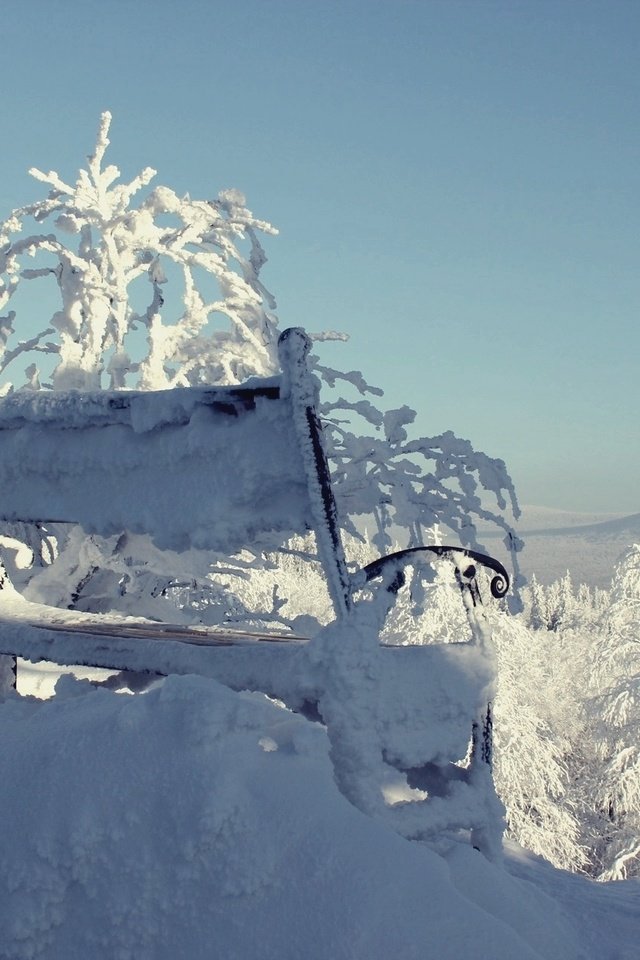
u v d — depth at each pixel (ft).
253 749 8.48
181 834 7.73
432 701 10.26
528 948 7.39
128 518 11.19
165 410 10.98
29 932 7.64
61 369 26.07
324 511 9.80
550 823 68.08
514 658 70.44
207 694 8.71
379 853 7.77
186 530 10.59
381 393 17.30
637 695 69.21
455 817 10.13
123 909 7.59
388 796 10.57
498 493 15.33
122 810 7.99
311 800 8.09
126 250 26.94
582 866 70.03
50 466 12.24
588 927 10.62
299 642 12.64
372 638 9.82
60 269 26.84
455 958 7.10
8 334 26.78
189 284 27.17
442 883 7.72
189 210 27.12
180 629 14.20
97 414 11.70
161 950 7.43
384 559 10.32
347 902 7.35
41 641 12.56
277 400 10.20
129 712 8.70
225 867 7.58
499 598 11.23
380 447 16.31
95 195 26.89
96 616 15.08
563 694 85.10
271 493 10.36
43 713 9.61
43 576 22.25
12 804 8.29
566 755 85.97
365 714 9.60
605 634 75.51
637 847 65.00
